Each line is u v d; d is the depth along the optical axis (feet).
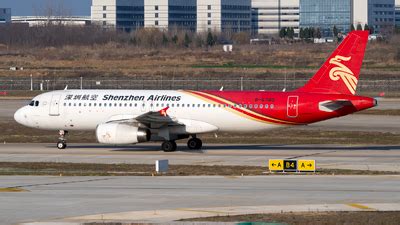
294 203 330.95
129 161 503.20
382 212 307.99
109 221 290.35
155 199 342.03
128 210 315.17
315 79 554.05
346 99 541.75
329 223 286.87
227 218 296.51
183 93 568.00
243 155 536.01
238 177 415.64
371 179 405.59
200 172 441.68
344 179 405.80
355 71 545.03
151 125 558.56
